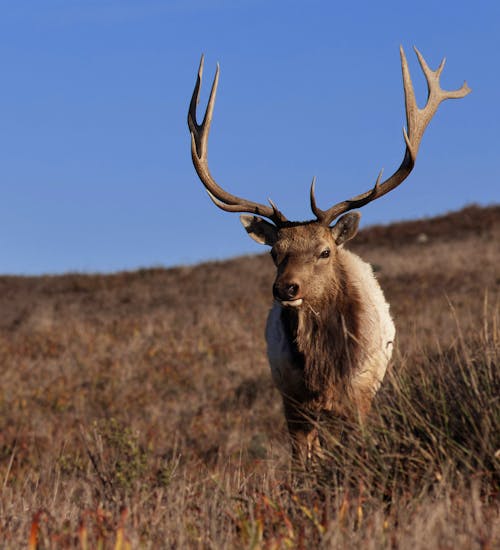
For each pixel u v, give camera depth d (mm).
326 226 24266
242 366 53656
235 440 37594
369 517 14172
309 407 23422
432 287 81625
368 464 16812
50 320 77312
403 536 12898
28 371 54688
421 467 16594
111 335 65750
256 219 25125
